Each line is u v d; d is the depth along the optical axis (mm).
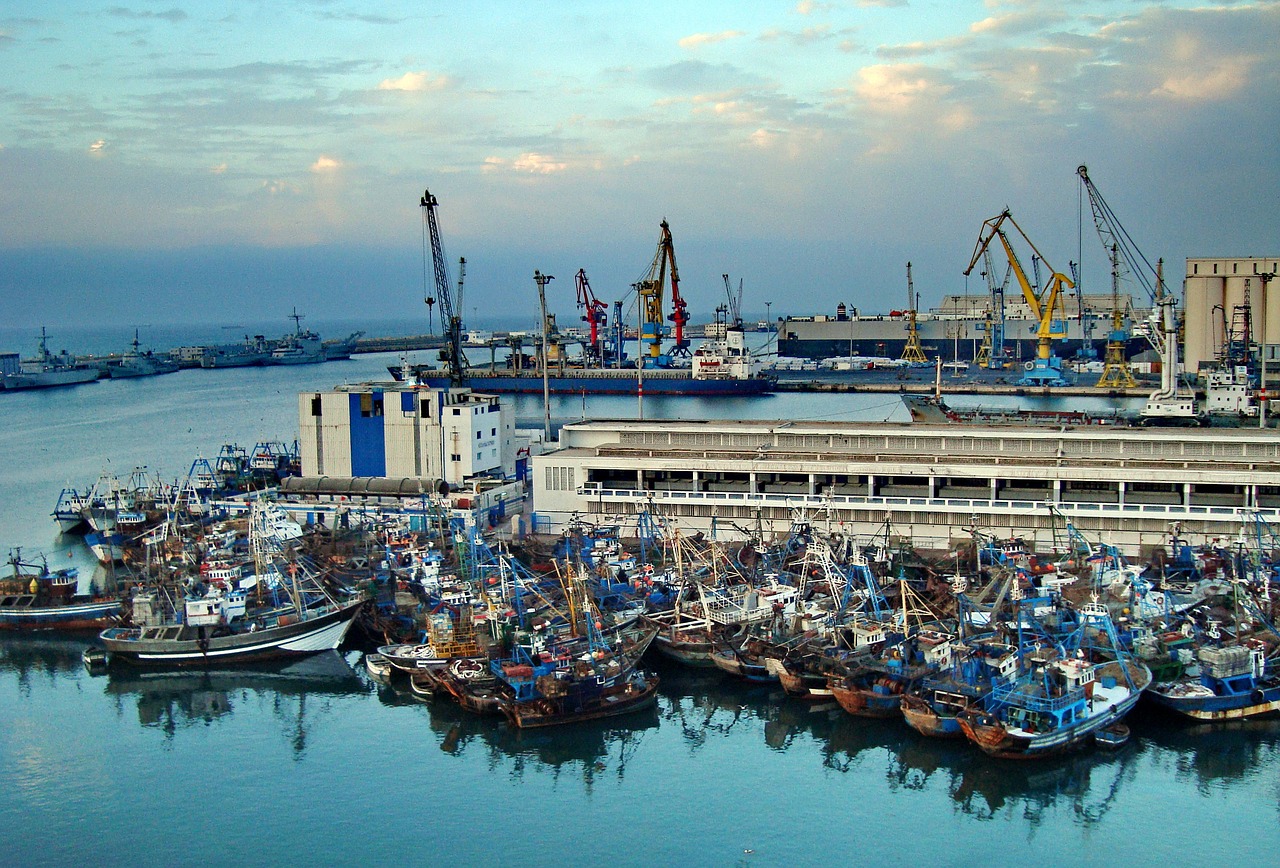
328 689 115562
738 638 113062
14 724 107812
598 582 131125
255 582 130750
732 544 147000
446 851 83438
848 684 101938
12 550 179125
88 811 90188
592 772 95812
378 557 146500
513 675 103375
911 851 82812
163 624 125188
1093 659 103938
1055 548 134875
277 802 91188
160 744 102750
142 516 182625
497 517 166875
